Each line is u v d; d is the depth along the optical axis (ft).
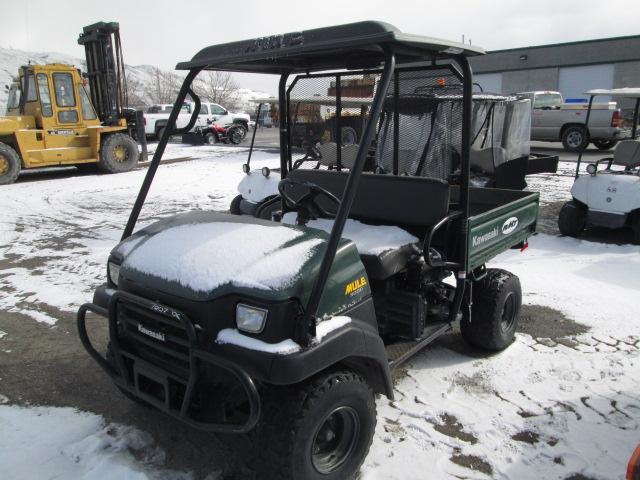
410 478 8.59
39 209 31.12
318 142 13.46
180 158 53.62
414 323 10.38
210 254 8.03
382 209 11.62
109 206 31.83
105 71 46.06
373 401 8.50
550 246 22.06
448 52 9.61
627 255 20.43
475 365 12.32
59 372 12.10
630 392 11.16
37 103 41.81
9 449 9.30
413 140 12.56
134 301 8.03
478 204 15.15
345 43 8.00
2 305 16.15
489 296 12.15
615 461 9.04
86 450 9.21
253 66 11.59
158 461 8.95
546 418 10.24
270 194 22.43
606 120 52.75
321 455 8.07
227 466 8.83
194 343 7.25
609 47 81.20
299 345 7.18
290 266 7.59
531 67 89.35
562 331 14.06
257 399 6.75
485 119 28.71
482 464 8.95
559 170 42.34
